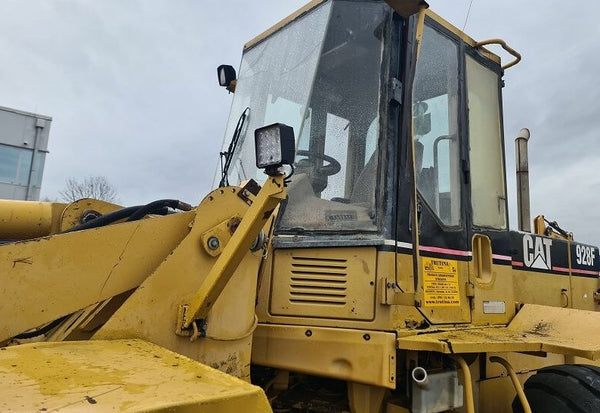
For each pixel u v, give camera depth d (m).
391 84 2.64
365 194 2.55
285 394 2.71
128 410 1.13
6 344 1.79
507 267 3.23
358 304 2.40
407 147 2.62
